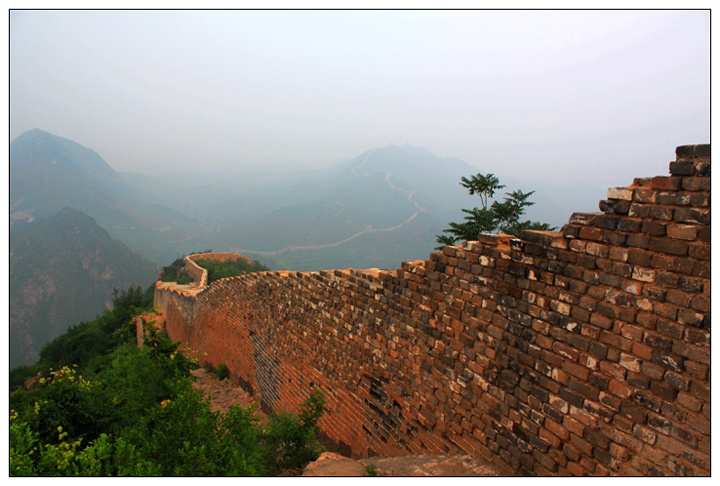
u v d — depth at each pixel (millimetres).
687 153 4688
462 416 7230
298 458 8258
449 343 7660
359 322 10211
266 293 15430
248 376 16219
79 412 7996
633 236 5113
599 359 5359
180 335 29125
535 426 6027
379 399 9336
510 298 6582
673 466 4562
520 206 21156
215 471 6281
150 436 7297
